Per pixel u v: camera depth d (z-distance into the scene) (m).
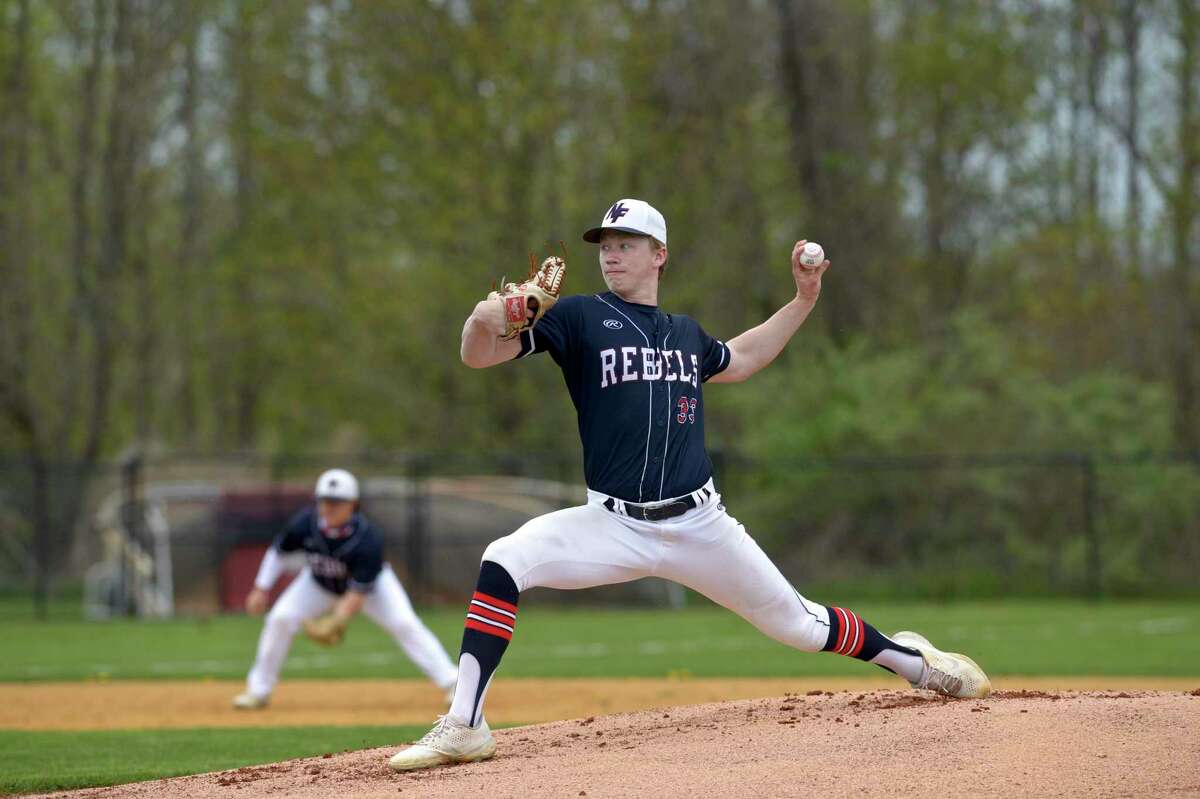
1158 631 64.75
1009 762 17.02
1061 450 96.62
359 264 122.81
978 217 125.75
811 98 118.12
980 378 102.88
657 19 112.00
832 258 117.94
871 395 98.56
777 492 97.12
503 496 92.12
